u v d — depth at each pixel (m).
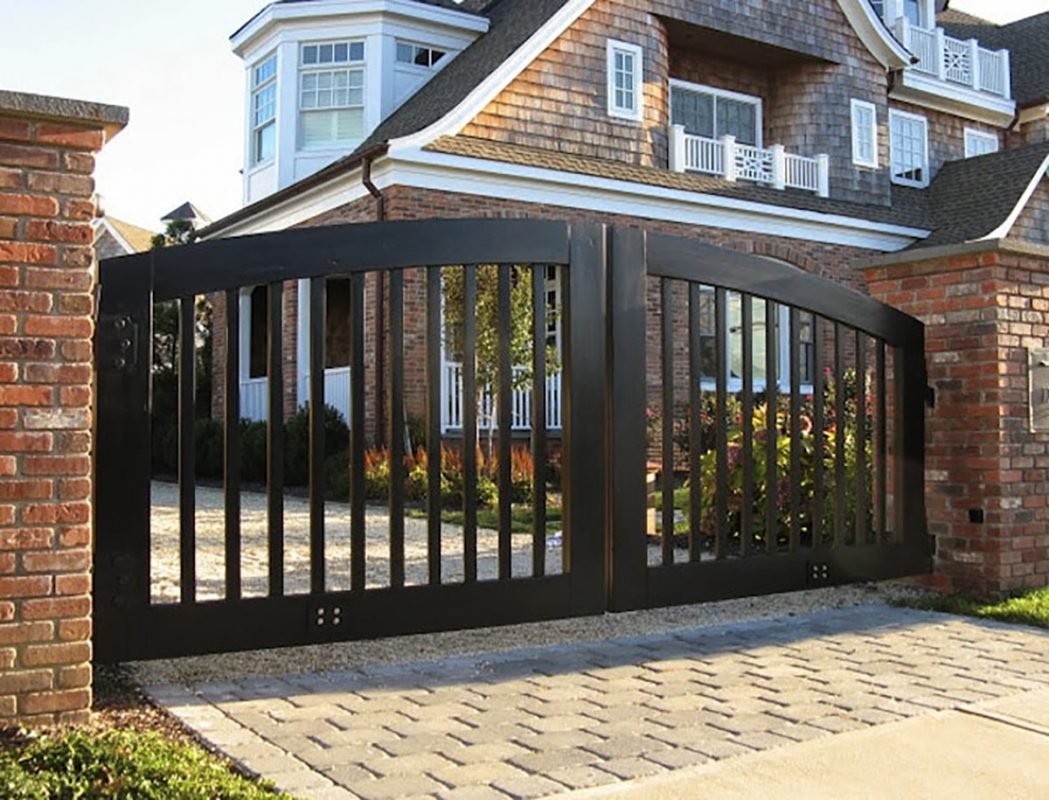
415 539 8.93
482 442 13.66
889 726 3.72
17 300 3.46
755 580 5.59
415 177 13.05
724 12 16.59
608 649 4.93
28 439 3.46
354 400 4.55
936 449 6.33
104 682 4.16
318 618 4.40
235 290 4.30
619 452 5.08
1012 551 6.09
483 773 3.19
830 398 9.68
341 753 3.36
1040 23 24.11
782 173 16.88
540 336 4.97
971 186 18.95
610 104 15.20
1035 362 6.22
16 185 3.47
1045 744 3.55
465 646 4.96
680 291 15.09
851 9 18.03
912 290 6.44
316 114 16.70
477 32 17.11
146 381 4.09
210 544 8.59
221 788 2.89
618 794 3.04
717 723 3.75
